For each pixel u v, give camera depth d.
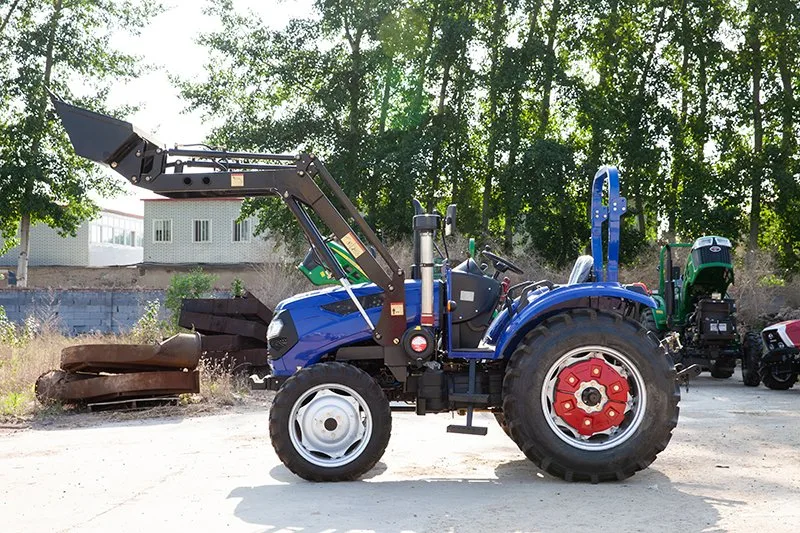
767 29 29.50
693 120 30.31
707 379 15.57
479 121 30.33
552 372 5.95
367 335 6.22
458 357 6.16
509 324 6.24
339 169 27.59
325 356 6.36
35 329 18.27
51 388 10.03
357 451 5.95
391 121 30.23
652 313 14.69
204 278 21.50
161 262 41.69
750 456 6.86
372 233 6.20
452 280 6.38
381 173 28.02
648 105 29.00
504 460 6.77
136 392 10.04
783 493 5.47
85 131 6.18
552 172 27.50
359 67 28.34
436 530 4.57
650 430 5.86
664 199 30.17
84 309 26.69
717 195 29.23
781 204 29.58
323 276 6.67
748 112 29.83
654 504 5.17
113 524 4.77
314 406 5.99
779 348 12.80
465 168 30.08
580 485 5.79
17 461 6.92
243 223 41.19
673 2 30.02
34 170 33.06
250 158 6.31
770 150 29.12
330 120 28.94
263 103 30.97
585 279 6.77
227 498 5.42
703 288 14.51
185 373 10.22
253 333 12.73
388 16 28.53
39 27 34.00
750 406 10.66
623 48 30.30
